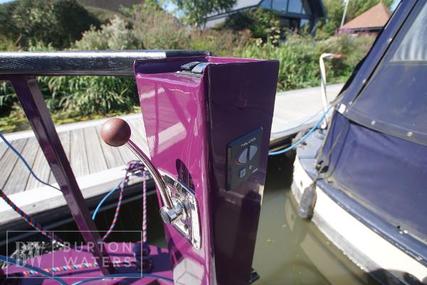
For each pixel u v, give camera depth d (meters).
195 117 0.51
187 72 0.63
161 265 1.04
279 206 2.46
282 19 12.77
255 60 0.63
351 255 1.62
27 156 2.28
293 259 1.92
